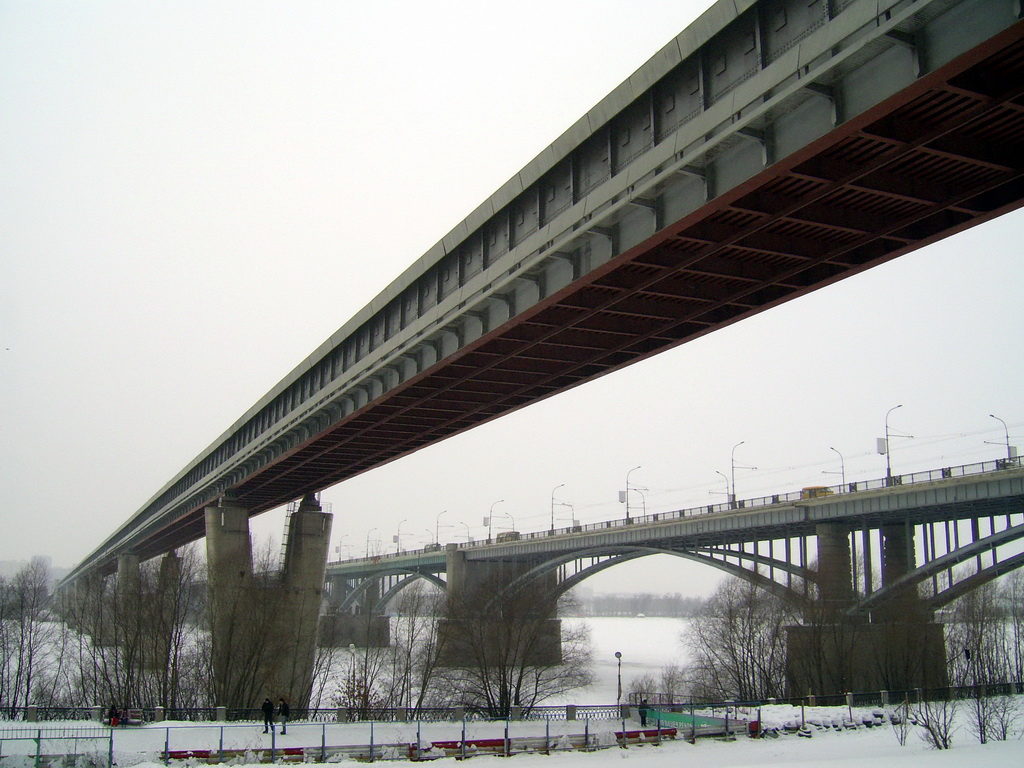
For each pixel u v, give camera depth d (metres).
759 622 75.94
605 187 28.39
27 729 37.41
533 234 32.34
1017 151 23.22
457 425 55.25
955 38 18.67
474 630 71.44
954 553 66.81
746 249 28.25
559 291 32.19
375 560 156.12
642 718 42.50
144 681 65.19
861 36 19.81
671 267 29.64
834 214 26.45
